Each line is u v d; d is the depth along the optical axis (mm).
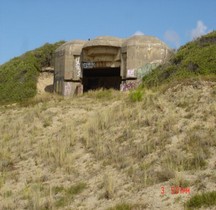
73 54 33250
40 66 41656
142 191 11859
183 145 14297
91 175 14203
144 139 15938
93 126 18500
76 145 17359
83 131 18594
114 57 32031
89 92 27547
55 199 12703
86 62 32750
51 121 21594
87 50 32469
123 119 18609
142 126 17266
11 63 43625
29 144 18703
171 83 21344
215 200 10109
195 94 18844
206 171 12062
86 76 35000
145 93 21438
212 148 13531
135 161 14281
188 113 17109
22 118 23234
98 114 20109
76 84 33000
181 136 15203
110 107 21531
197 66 25047
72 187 13344
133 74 30328
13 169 16266
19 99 36219
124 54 31328
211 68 24344
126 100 21859
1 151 18031
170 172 12227
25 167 16266
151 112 18391
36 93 37312
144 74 30078
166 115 17469
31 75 39812
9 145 18922
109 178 12961
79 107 23250
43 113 23094
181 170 12414
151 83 26953
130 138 16406
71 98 26891
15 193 13805
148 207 10797
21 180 15031
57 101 26328
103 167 14570
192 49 28359
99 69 33625
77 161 15773
